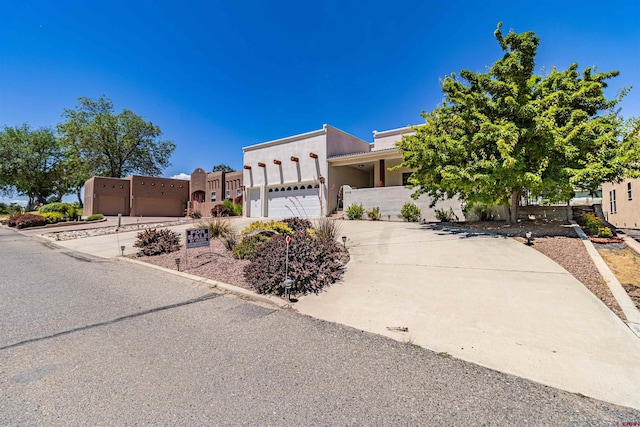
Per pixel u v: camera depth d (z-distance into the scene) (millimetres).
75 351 3082
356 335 3551
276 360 2932
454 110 10750
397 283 5406
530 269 5770
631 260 6004
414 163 10844
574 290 4668
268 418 2064
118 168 37938
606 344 3170
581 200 17188
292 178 20172
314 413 2129
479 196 9852
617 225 14875
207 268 6922
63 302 4762
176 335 3520
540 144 8516
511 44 8984
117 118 37062
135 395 2320
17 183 36000
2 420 2000
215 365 2818
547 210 11000
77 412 2100
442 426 2004
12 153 35188
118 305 4629
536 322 3707
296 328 3764
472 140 9031
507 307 4172
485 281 5254
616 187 14812
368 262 6883
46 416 2053
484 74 9648
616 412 2180
